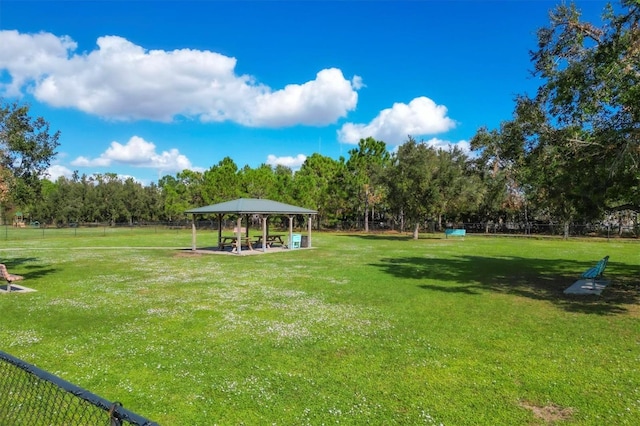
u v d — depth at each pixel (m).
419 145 40.50
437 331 9.04
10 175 17.27
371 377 6.50
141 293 13.56
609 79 11.47
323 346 8.02
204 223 65.56
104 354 7.53
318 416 5.25
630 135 10.77
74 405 5.43
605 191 12.15
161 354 7.53
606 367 6.87
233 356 7.46
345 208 59.44
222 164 69.56
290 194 58.78
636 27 11.20
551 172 13.93
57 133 19.77
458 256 25.77
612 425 5.02
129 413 2.67
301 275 17.62
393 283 15.50
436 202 39.22
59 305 11.66
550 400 5.69
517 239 43.56
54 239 41.94
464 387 6.11
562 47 12.64
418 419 5.17
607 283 15.17
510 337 8.58
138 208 79.44
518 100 14.14
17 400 5.31
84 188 80.06
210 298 12.73
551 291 13.82
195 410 5.42
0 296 13.00
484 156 20.44
